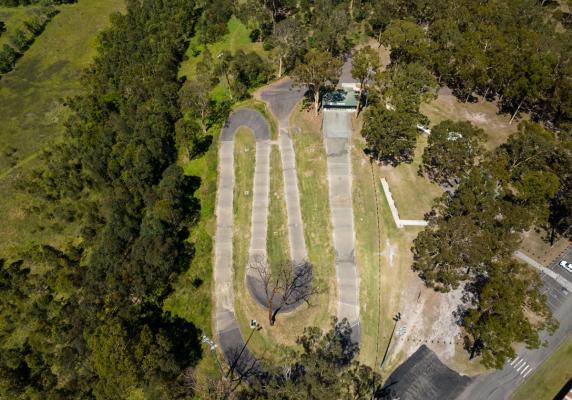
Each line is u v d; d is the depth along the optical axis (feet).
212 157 359.46
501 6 409.28
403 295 269.85
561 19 459.32
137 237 304.91
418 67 328.90
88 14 601.62
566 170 286.05
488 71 362.74
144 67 436.35
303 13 490.49
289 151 354.74
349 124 368.27
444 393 232.12
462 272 263.90
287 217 314.35
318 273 283.79
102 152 352.90
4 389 247.09
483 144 350.02
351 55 438.81
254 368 247.09
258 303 273.13
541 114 377.71
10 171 391.65
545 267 284.00
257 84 418.10
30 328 285.43
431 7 422.41
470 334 250.78
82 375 245.86
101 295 268.62
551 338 251.39
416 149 347.77
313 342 252.42
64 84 487.61
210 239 307.58
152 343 232.12
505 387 233.55
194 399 231.09
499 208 252.83
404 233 295.28
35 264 318.24
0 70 507.30
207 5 521.24
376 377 238.48
